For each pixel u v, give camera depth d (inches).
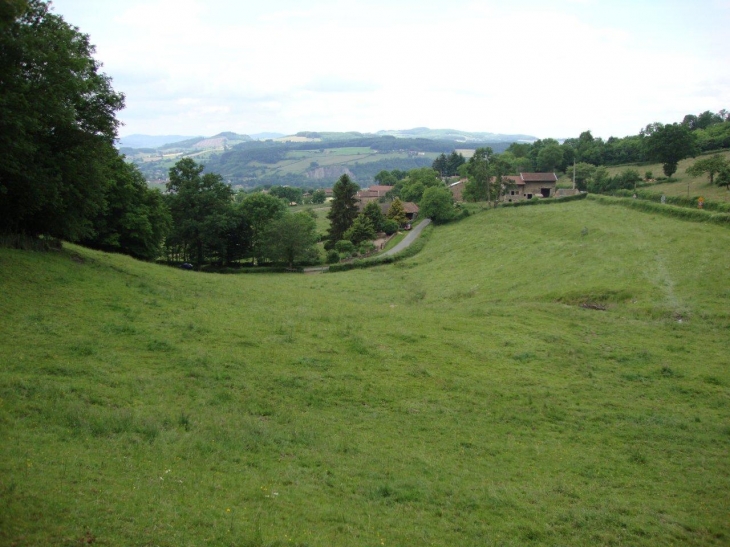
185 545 410.3
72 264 1358.3
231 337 1084.5
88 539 390.3
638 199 3378.4
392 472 644.7
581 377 1090.7
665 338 1334.9
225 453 617.3
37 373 752.3
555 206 4151.1
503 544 516.7
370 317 1440.7
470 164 6530.5
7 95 1030.4
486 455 740.7
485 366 1108.5
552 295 1814.7
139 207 2444.6
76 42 1350.9
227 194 3548.2
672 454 790.5
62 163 1320.1
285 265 3703.3
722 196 3257.9
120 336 977.5
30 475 467.2
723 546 559.5
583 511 600.4
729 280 1642.5
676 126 4411.9
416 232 4392.2
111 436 602.5
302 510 515.8
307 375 939.3
